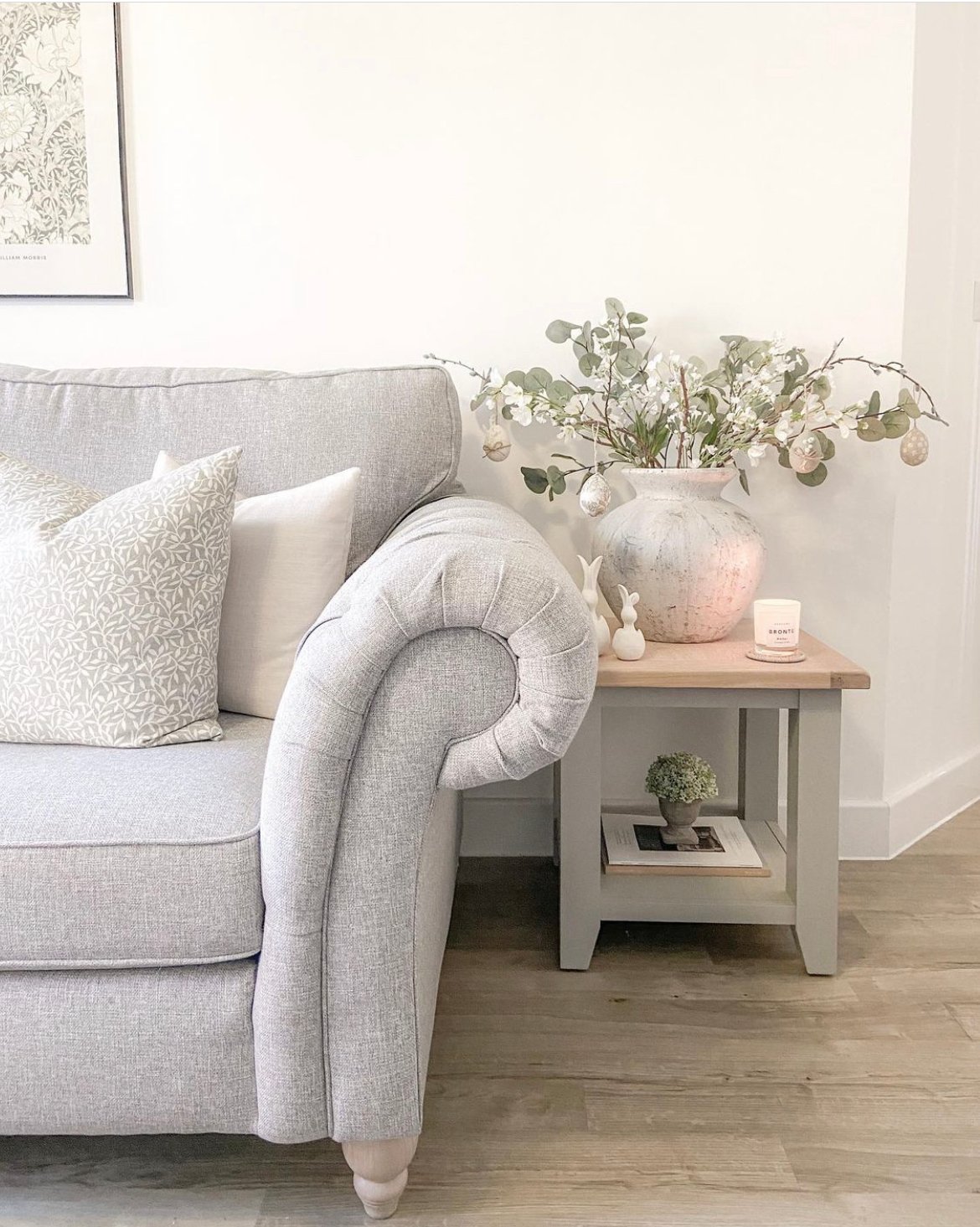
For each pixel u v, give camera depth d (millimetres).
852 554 2082
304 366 2074
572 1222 1120
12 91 2010
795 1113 1303
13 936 1058
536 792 2195
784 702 1607
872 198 1995
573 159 2020
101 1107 1085
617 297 2043
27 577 1286
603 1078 1384
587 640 1023
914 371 2096
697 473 1745
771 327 2035
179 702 1302
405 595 999
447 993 1615
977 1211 1130
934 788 2332
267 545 1464
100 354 2080
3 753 1257
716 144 2004
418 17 1996
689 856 1784
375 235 2045
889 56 1961
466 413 2078
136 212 2045
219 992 1075
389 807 1045
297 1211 1151
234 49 2008
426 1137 1263
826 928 1650
